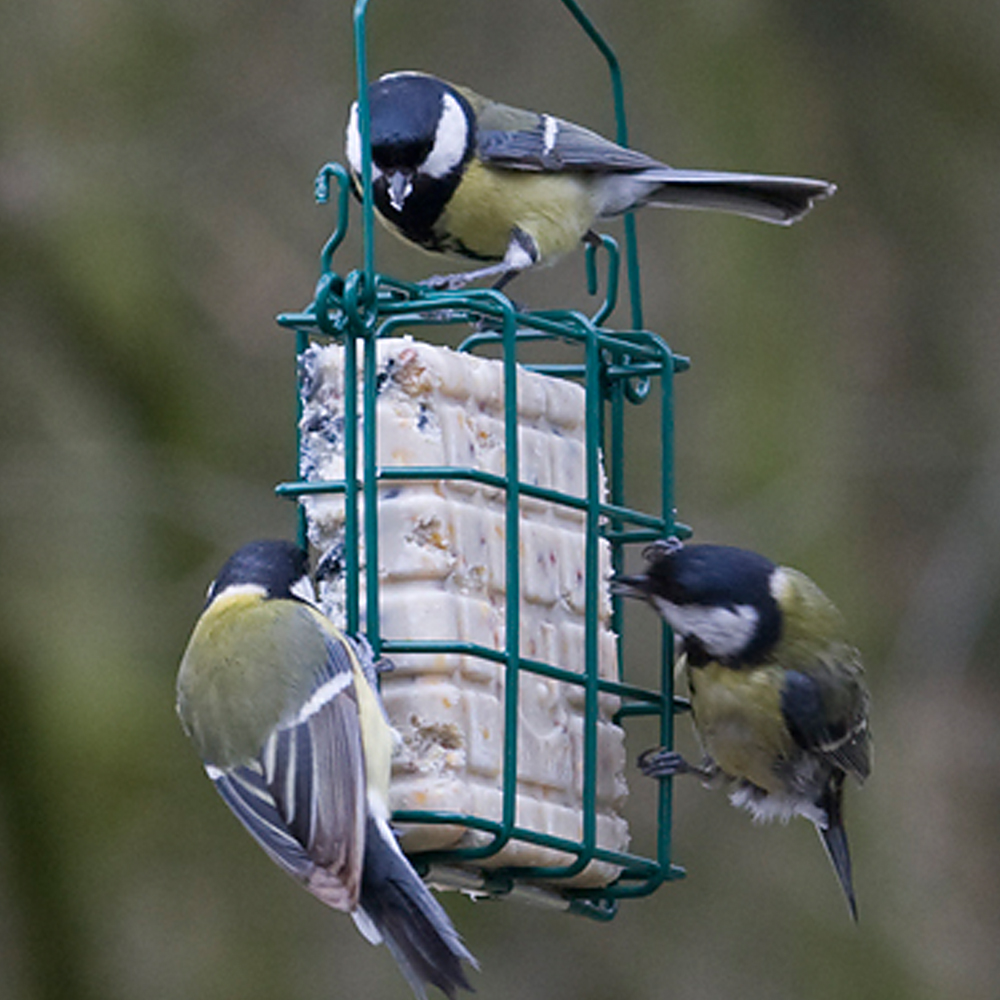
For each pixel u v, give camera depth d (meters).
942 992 13.60
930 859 14.11
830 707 9.28
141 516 14.22
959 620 14.55
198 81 15.22
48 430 14.34
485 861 8.20
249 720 7.67
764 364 14.73
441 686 8.04
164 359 14.58
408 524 8.14
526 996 13.75
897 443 14.89
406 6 15.39
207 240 14.88
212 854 13.73
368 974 13.53
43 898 13.48
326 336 8.41
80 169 14.88
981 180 15.80
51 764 13.71
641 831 13.63
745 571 9.15
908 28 15.96
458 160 9.69
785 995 13.67
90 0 15.23
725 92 15.26
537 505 8.58
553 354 14.27
